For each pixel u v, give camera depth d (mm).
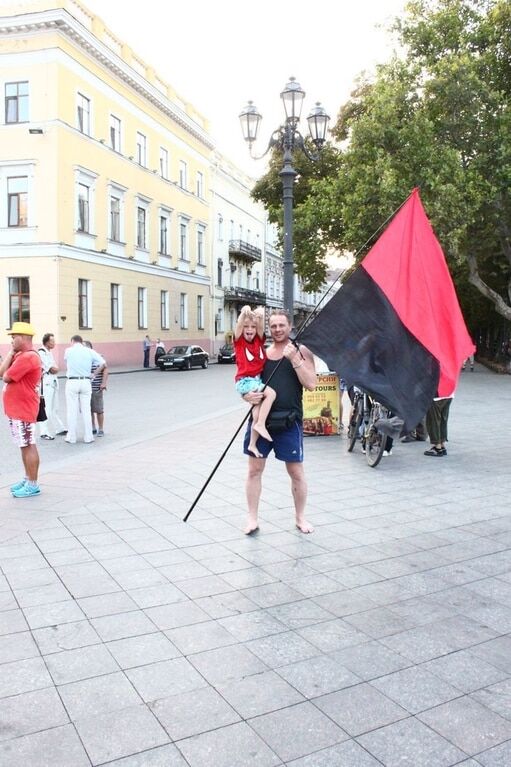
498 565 4840
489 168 22766
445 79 21719
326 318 5215
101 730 2816
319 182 27734
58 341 29562
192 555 4984
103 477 7770
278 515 6105
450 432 11508
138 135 37719
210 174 48812
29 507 6367
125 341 36125
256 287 62812
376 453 8375
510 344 31891
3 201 29750
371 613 4000
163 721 2883
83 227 31938
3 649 3520
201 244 47906
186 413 15500
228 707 2992
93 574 4582
